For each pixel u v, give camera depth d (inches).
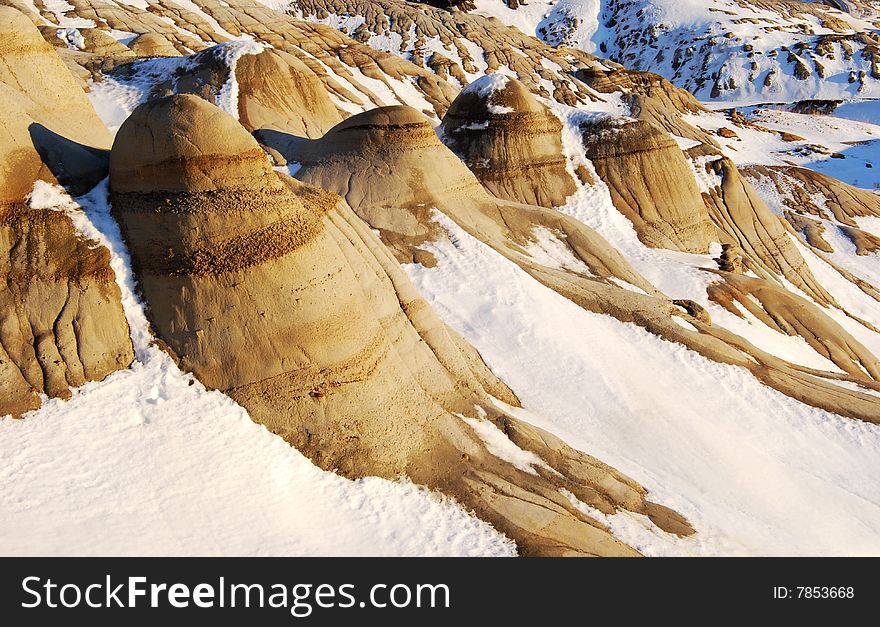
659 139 1051.9
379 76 1923.0
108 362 371.9
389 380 417.4
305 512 349.4
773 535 465.1
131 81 1062.4
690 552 416.8
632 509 438.9
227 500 336.2
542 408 546.9
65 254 383.6
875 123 3043.8
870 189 2050.9
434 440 414.6
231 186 390.9
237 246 385.7
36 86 478.0
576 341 612.7
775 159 2304.4
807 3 4889.3
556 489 421.1
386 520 363.3
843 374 731.4
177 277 383.2
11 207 381.4
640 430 544.1
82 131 492.4
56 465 322.7
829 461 571.8
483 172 978.7
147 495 324.2
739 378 635.5
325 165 762.2
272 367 380.2
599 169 1027.3
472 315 617.3
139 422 353.7
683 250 1019.9
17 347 361.1
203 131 389.4
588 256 776.9
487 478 407.8
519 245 757.3
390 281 479.5
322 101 1064.8
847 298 1240.8
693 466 522.3
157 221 387.9
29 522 295.6
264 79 1011.3
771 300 842.8
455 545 362.6
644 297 704.4
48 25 1438.2
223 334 380.8
